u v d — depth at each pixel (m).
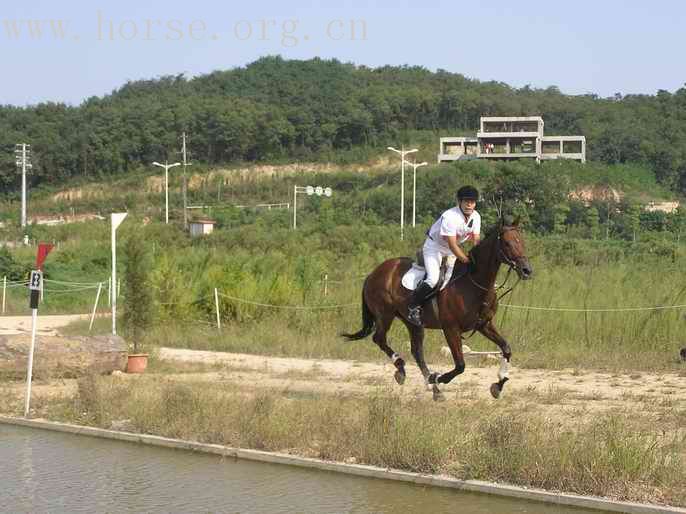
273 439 10.55
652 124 143.38
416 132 150.75
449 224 12.03
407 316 12.84
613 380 15.38
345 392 14.06
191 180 127.25
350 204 84.56
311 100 158.12
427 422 9.91
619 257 30.89
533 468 8.73
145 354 17.61
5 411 13.31
